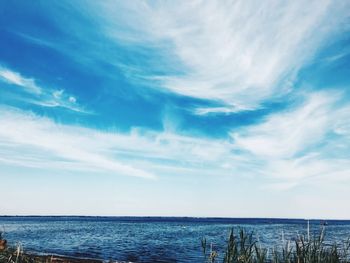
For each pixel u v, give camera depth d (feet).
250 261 19.88
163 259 109.50
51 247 149.79
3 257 31.19
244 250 19.80
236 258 19.66
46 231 303.07
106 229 364.38
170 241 192.54
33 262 46.96
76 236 236.63
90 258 108.17
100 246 159.84
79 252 129.08
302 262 19.15
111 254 123.44
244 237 19.97
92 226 461.37
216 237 222.48
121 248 149.59
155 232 303.48
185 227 439.63
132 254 124.36
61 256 104.42
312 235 19.76
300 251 19.33
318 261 19.02
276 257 19.97
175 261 104.68
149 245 166.30
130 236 242.78
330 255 19.56
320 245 19.40
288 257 19.57
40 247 146.82
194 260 107.14
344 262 19.84
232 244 19.90
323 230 19.60
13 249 35.32
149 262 102.22
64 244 168.14
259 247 20.11
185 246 158.61
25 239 196.54
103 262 93.50
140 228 402.31
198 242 183.01
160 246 160.45
